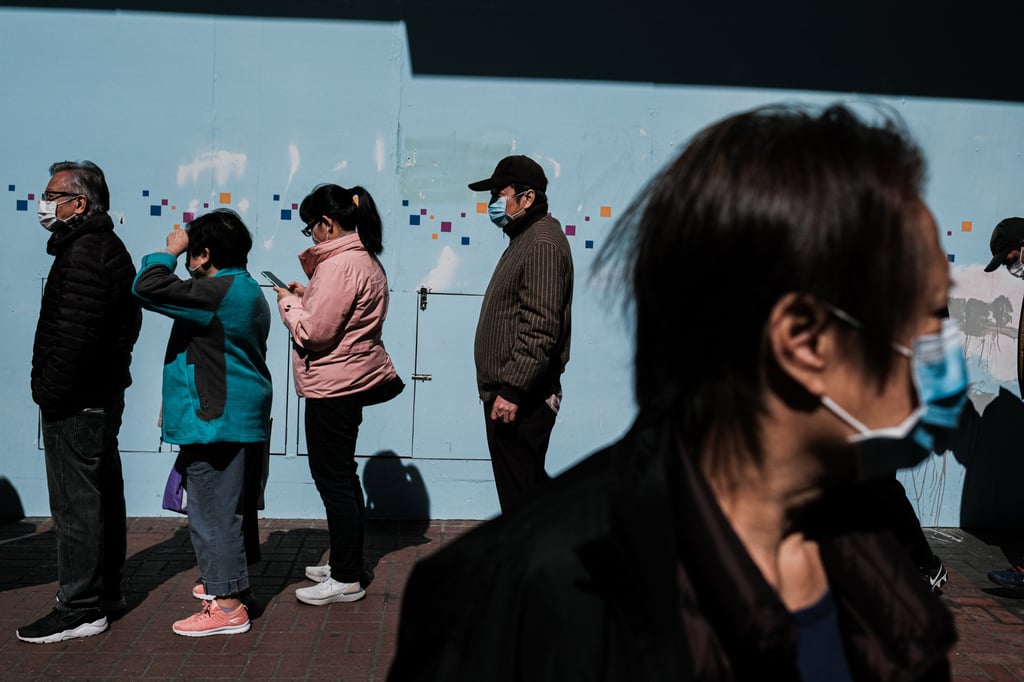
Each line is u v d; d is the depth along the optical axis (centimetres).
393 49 580
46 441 417
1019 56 600
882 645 99
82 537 420
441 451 595
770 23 591
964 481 612
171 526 581
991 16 598
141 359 586
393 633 439
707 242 86
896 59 597
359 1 578
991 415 609
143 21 574
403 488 596
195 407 418
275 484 598
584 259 591
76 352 402
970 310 608
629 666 81
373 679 394
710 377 89
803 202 84
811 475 91
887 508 105
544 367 411
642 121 589
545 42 584
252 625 444
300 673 397
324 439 464
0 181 576
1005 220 535
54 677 386
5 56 573
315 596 468
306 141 582
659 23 586
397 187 584
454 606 87
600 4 584
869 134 88
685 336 89
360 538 475
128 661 404
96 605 429
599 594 83
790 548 100
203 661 405
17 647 413
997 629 461
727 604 85
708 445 92
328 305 445
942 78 600
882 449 87
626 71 588
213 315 414
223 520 428
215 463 425
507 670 84
